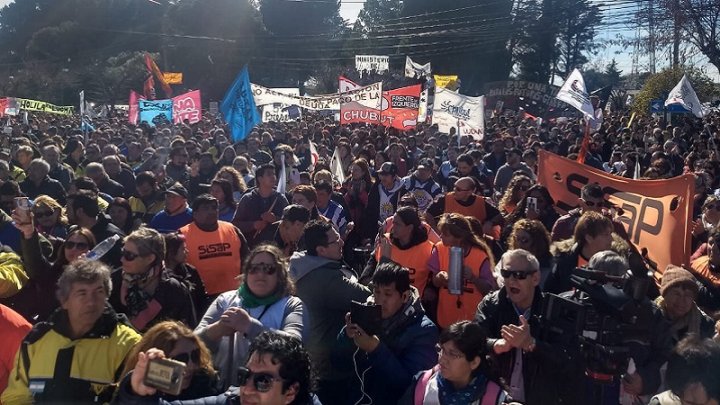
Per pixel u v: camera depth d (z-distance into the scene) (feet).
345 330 15.74
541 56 194.49
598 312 12.92
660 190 23.24
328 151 55.31
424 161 32.89
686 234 22.22
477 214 26.61
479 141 58.23
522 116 111.34
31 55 188.65
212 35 179.63
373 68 120.06
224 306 15.15
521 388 14.14
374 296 15.71
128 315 15.67
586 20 146.30
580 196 25.16
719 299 19.70
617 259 13.50
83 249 17.74
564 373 13.41
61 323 12.75
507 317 14.93
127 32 176.35
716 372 11.08
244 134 43.19
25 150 34.94
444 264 19.65
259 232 25.81
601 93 113.80
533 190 25.67
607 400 13.25
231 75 181.98
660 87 101.35
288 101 66.95
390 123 60.59
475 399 12.85
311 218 24.53
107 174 32.65
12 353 13.61
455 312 19.31
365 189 32.53
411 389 13.71
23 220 17.34
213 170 36.42
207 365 12.41
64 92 162.20
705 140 62.80
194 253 21.02
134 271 15.72
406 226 19.97
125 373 11.65
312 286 16.38
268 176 26.23
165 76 147.13
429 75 112.06
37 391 12.44
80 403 12.53
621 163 47.14
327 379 16.28
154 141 55.88
